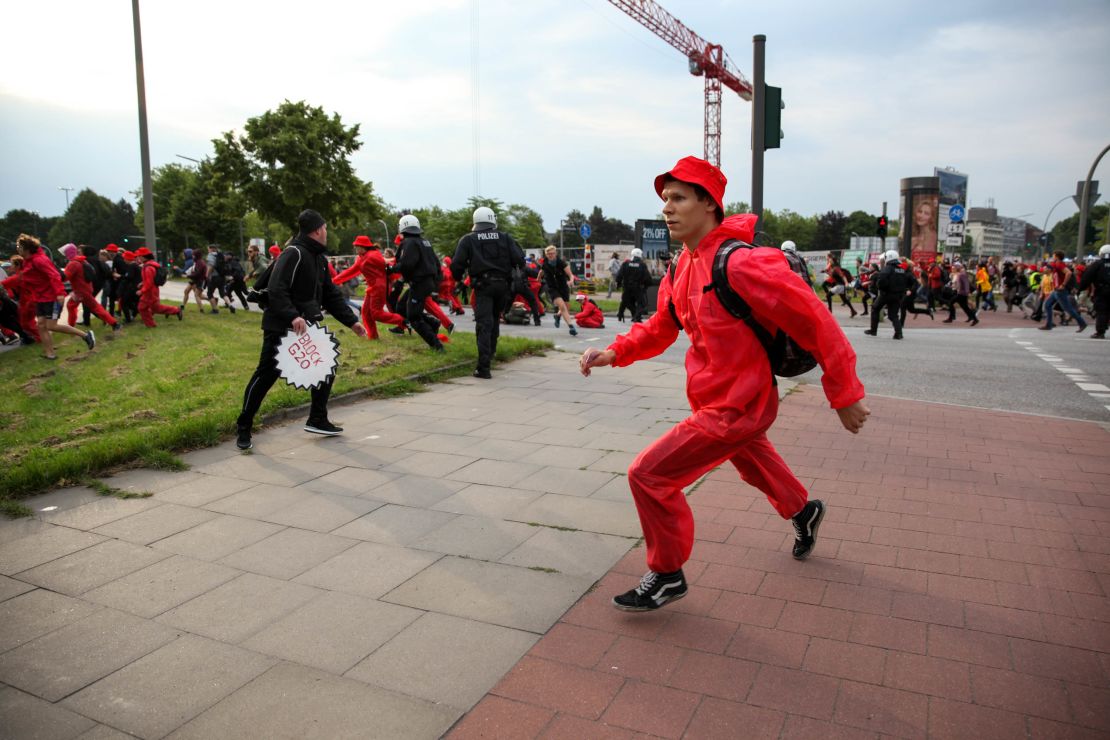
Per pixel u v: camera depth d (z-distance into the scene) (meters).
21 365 10.77
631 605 3.12
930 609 3.19
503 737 2.40
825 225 127.75
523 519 4.32
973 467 5.29
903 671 2.73
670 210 2.92
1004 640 2.93
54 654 2.95
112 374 9.45
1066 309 17.84
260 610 3.29
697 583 3.47
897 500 4.58
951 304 21.12
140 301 15.30
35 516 4.45
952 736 2.37
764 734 2.39
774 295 2.70
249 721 2.51
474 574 3.61
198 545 4.01
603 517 4.33
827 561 3.69
